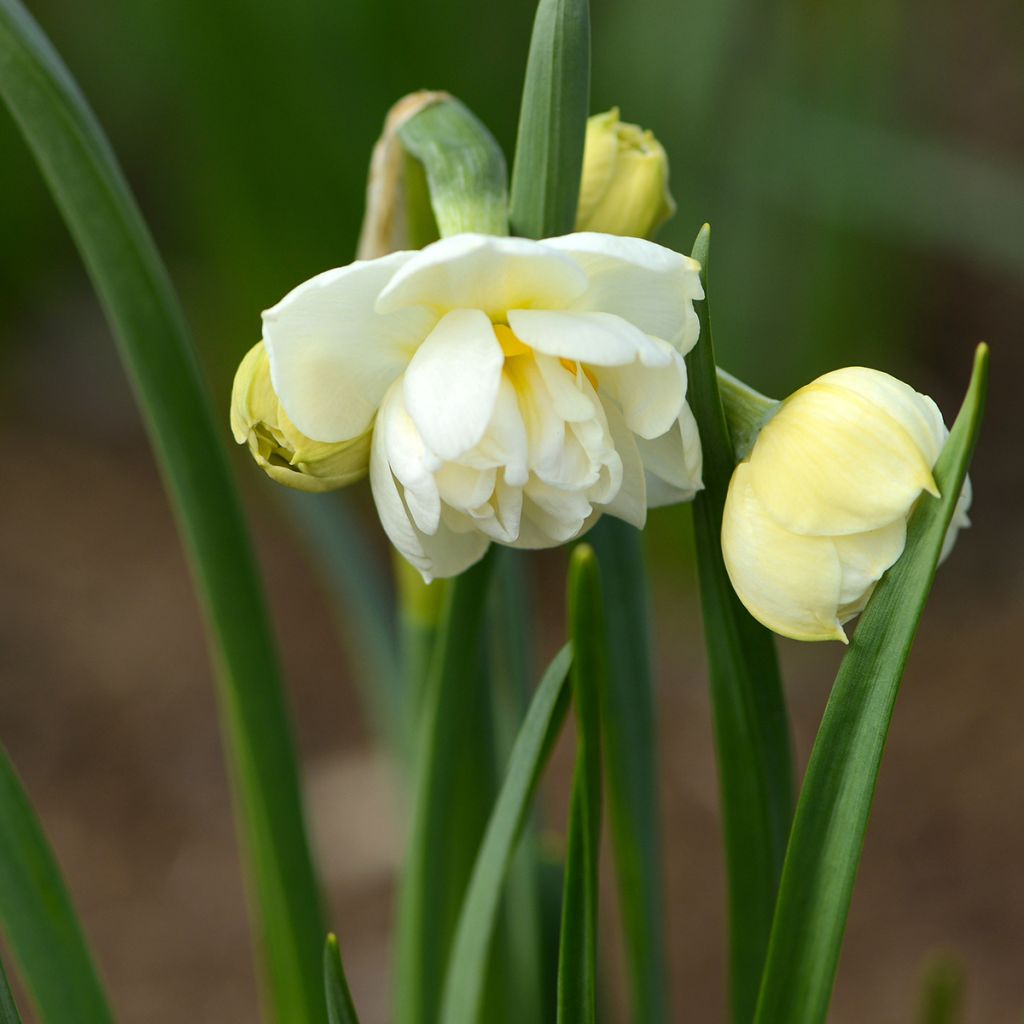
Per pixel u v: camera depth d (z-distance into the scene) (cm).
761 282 137
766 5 128
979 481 171
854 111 132
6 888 54
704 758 137
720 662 52
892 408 50
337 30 127
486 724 59
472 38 129
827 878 51
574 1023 52
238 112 131
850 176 133
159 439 56
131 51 156
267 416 51
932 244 143
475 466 50
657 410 50
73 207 54
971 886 122
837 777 51
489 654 59
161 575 154
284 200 135
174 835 128
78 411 179
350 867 123
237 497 56
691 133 131
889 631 50
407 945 57
